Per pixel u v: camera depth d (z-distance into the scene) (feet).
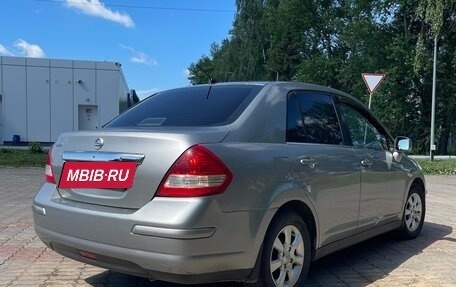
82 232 11.91
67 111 96.07
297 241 13.19
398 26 111.24
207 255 10.82
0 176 43.88
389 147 18.99
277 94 13.96
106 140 12.07
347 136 16.10
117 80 97.71
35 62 94.07
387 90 105.81
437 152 110.83
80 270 15.76
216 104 13.51
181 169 10.87
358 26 112.06
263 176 12.03
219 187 10.99
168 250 10.57
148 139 11.41
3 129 93.56
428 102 109.09
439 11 82.84
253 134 12.54
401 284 14.88
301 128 14.19
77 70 95.96
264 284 12.16
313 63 127.95
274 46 149.07
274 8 144.66
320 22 135.44
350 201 15.40
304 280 13.52
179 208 10.68
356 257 17.95
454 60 98.73
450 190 39.75
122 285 14.44
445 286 14.70
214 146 11.34
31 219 23.57
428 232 22.33
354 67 114.62
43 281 14.62
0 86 93.04
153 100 15.39
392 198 18.29
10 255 17.30
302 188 13.14
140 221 10.85
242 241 11.40
